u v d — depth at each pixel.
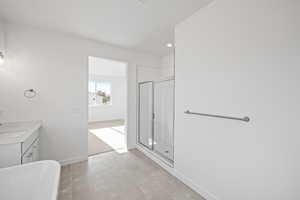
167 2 1.55
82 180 1.93
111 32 2.28
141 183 1.88
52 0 1.52
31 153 1.66
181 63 1.96
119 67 5.15
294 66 0.96
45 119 2.21
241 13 1.26
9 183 1.09
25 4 1.58
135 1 1.54
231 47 1.34
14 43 1.98
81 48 2.50
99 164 2.41
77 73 2.47
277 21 1.04
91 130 4.93
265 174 1.11
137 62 3.22
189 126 1.82
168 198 1.60
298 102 0.95
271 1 1.07
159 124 2.78
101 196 1.62
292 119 0.97
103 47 2.74
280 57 1.03
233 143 1.33
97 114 6.80
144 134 3.17
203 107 1.62
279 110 1.03
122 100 7.62
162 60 3.59
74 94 2.44
